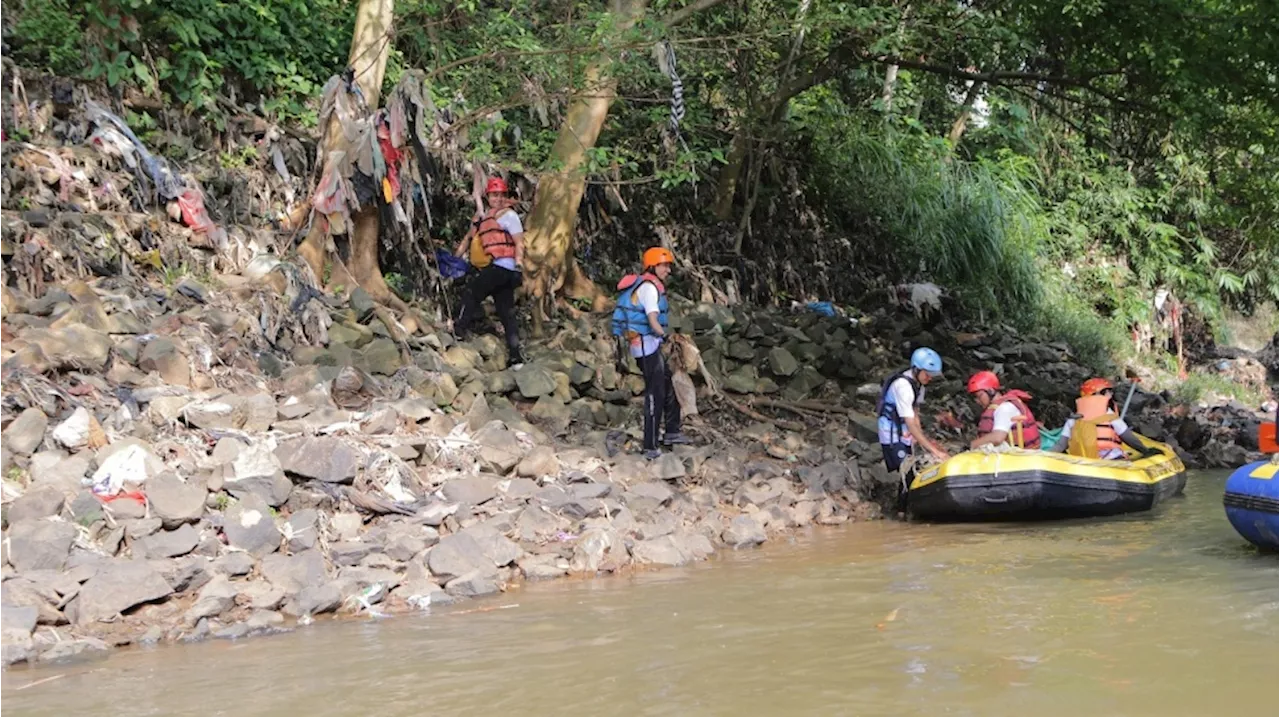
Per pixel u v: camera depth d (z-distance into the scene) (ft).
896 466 32.40
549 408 34.73
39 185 32.81
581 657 17.34
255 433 26.27
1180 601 20.06
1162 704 14.44
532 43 39.17
